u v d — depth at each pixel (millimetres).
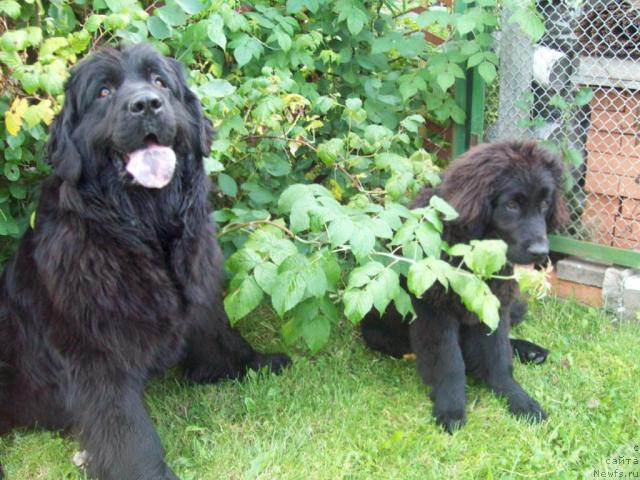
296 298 1706
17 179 1990
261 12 2252
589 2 2402
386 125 2477
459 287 1670
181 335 1810
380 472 1708
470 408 1939
